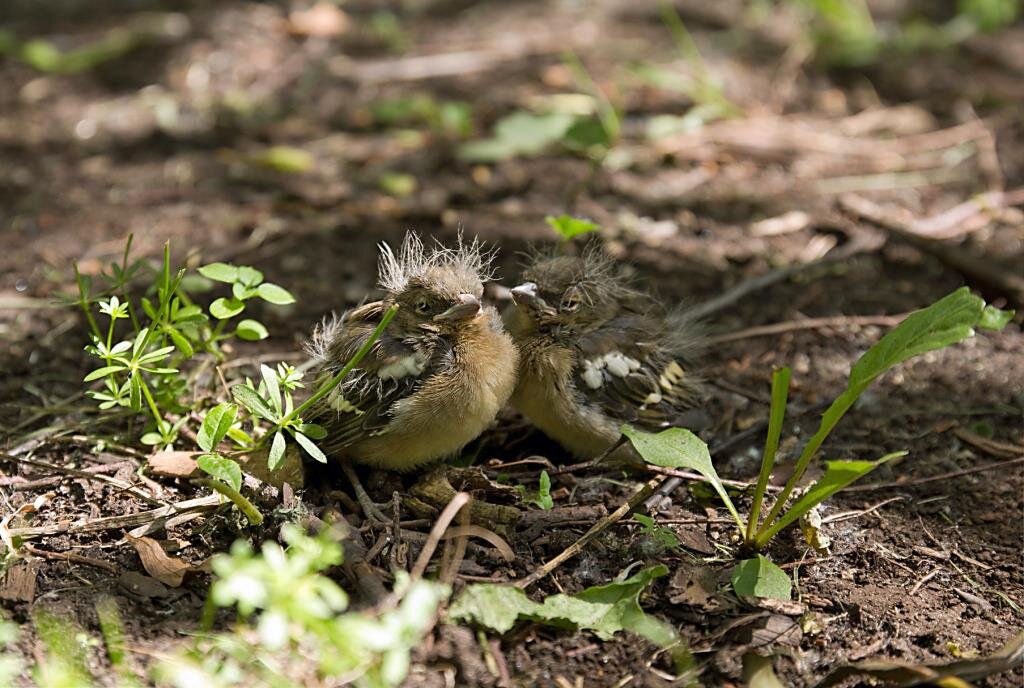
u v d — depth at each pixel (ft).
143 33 60.95
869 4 68.08
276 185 48.06
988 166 51.03
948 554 28.96
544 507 28.37
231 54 59.31
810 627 26.00
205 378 34.27
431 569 27.07
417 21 64.95
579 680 24.29
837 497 31.01
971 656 25.21
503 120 51.26
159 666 23.02
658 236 45.09
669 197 47.98
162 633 24.73
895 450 33.35
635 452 31.53
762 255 44.14
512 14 66.18
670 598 26.48
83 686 22.70
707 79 56.08
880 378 36.96
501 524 28.63
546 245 41.93
